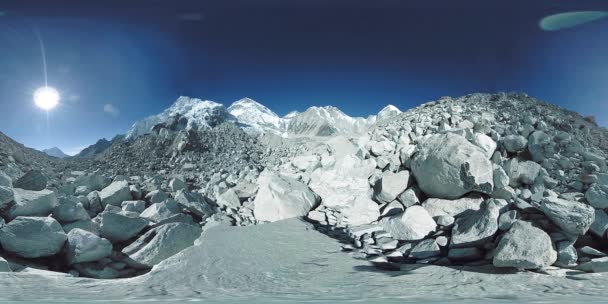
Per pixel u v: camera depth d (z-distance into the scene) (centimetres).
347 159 1315
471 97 1877
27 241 711
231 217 1161
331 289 596
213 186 1447
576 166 1110
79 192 1133
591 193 867
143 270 803
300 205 1136
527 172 1068
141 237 887
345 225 1045
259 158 2008
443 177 1013
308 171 1477
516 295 536
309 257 805
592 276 621
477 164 985
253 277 672
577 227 704
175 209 1078
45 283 603
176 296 554
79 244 751
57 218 867
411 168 1137
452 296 535
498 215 830
